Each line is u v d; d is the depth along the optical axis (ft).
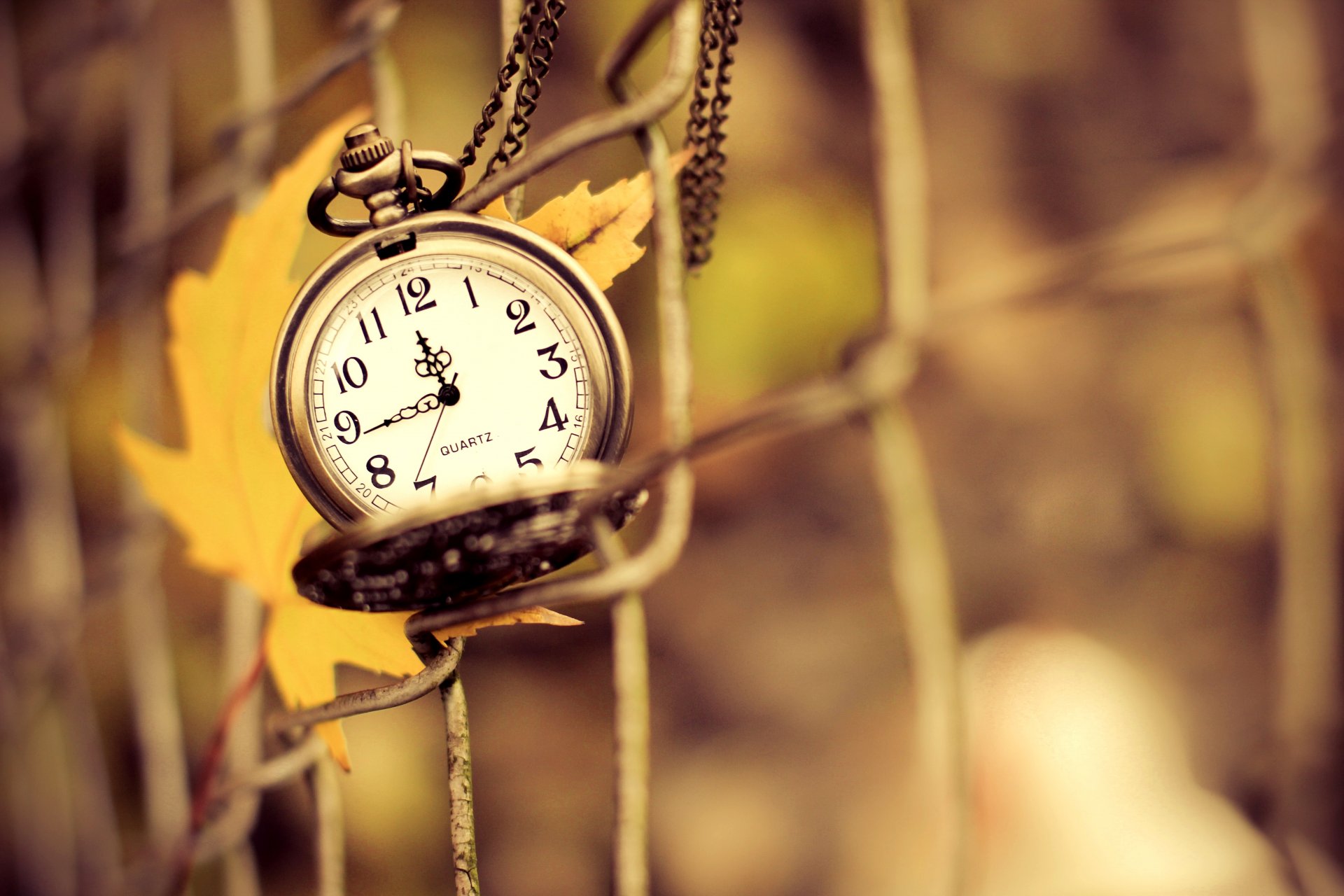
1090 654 3.10
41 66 2.38
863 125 3.93
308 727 1.15
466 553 1.04
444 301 1.09
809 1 4.04
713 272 3.60
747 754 3.30
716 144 1.15
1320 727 1.28
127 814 2.44
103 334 2.57
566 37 3.37
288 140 2.18
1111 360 3.86
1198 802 2.14
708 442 1.07
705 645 3.49
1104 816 2.08
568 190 2.58
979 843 2.08
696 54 1.11
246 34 1.43
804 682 3.41
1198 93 4.20
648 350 3.13
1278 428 1.25
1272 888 1.78
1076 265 1.20
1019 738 2.38
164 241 1.56
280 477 1.19
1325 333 2.91
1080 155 4.21
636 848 1.03
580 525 1.04
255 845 2.63
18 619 2.04
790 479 3.73
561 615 1.10
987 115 4.27
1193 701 3.23
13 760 2.06
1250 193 1.27
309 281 1.09
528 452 1.09
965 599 3.60
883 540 3.67
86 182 2.06
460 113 3.11
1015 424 3.83
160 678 1.79
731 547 3.66
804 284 3.67
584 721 3.17
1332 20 2.39
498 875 2.90
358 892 2.73
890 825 3.04
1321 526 1.25
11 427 1.98
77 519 2.61
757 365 3.60
